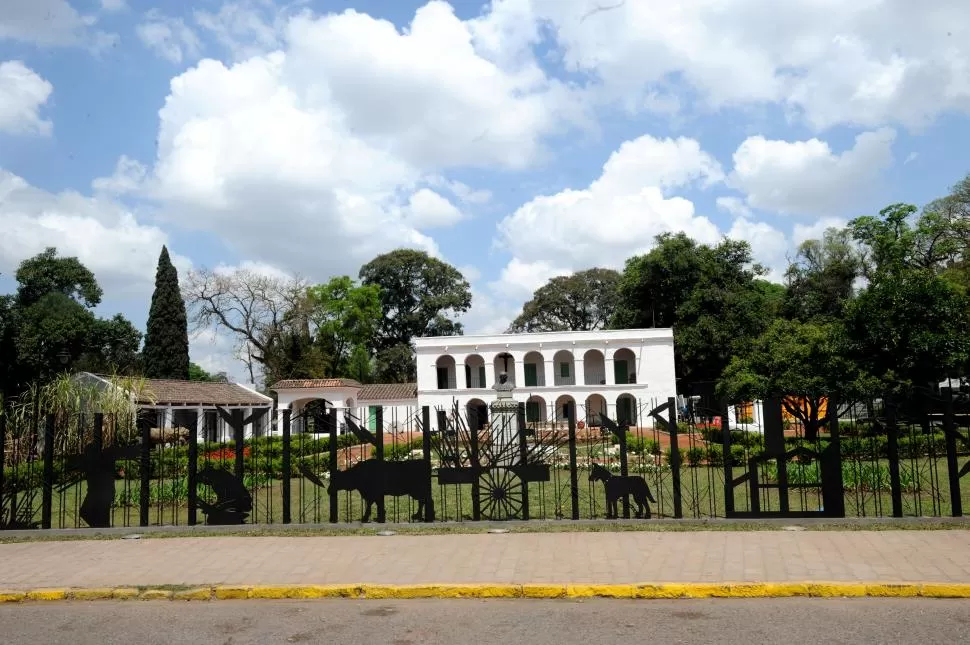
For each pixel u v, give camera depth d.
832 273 47.03
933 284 20.92
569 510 11.50
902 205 39.62
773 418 9.61
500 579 7.04
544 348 45.84
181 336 43.88
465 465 11.19
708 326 43.56
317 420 11.63
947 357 20.25
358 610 6.49
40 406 17.97
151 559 8.34
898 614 5.94
